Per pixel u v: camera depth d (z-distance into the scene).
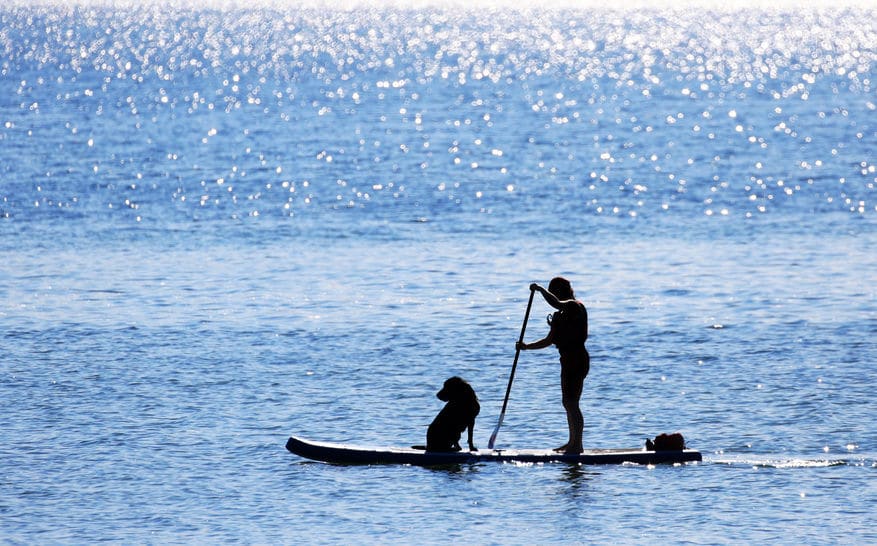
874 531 44.47
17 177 176.25
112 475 51.53
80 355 74.06
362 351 75.25
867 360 71.56
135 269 104.81
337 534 44.69
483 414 62.38
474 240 122.25
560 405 63.75
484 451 54.56
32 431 58.03
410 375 69.50
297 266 106.56
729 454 54.62
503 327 82.00
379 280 99.75
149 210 144.88
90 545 43.53
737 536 44.16
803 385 66.12
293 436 55.97
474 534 44.69
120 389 66.12
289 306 89.12
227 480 51.12
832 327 80.69
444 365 71.88
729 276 100.25
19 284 97.75
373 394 65.44
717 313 85.75
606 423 60.09
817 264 105.56
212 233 127.12
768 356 72.94
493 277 101.00
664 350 74.88
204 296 92.94
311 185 171.12
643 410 62.12
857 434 57.06
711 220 136.38
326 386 67.00
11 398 64.12
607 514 46.84
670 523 45.66
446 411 54.72
